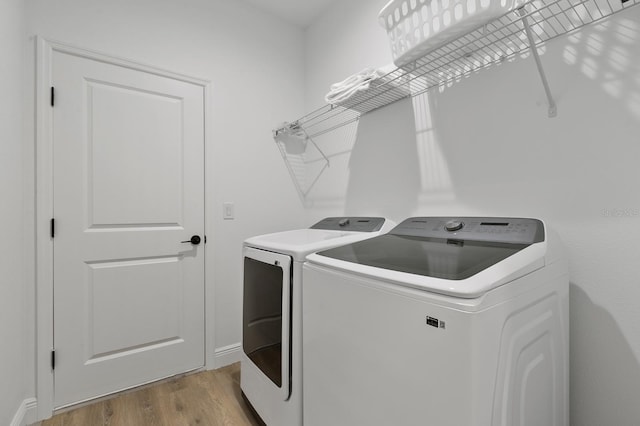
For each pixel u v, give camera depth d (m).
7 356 1.28
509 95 1.24
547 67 1.13
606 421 1.01
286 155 2.40
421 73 1.44
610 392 1.00
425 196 1.58
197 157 2.00
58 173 1.57
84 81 1.64
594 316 1.03
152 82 1.84
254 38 2.25
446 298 0.69
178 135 1.93
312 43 2.43
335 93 1.66
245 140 2.20
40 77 1.51
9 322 1.30
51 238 1.54
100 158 1.69
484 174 1.33
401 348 0.78
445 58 1.33
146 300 1.82
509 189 1.25
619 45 0.97
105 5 1.69
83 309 1.63
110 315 1.71
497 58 1.28
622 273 0.98
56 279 1.56
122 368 1.74
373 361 0.85
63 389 1.57
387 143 1.78
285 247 1.28
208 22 2.05
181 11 1.95
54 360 1.54
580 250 1.06
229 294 2.12
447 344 0.68
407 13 1.19
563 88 1.09
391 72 1.36
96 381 1.66
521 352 0.78
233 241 2.14
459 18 1.01
